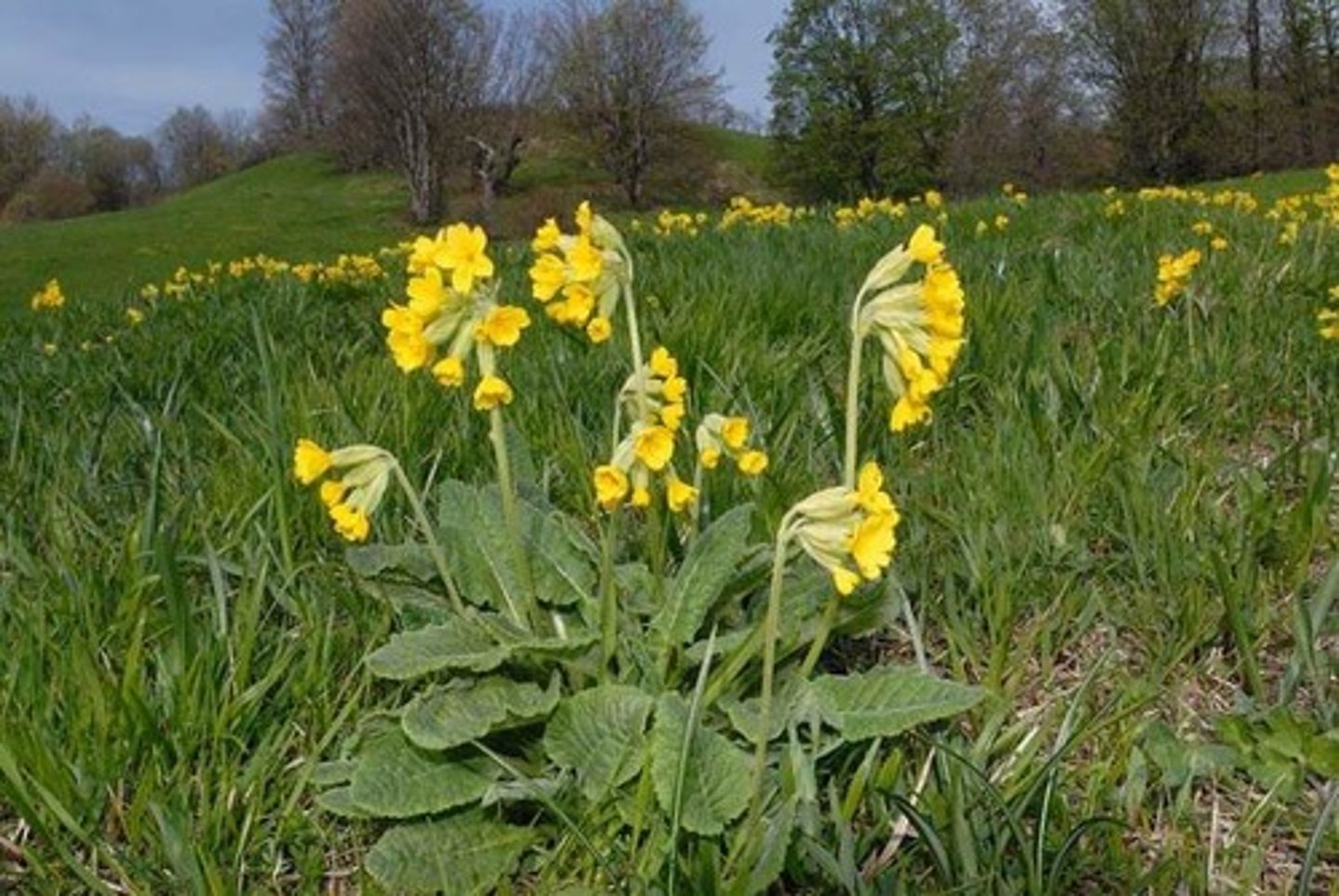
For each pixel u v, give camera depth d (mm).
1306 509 2543
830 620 1970
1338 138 43656
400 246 8891
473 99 59562
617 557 2508
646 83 58156
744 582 2150
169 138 88250
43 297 8180
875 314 1926
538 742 1970
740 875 1623
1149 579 2521
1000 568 2441
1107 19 44125
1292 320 4148
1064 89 48156
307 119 83750
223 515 2697
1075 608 2453
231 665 2127
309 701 2104
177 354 4621
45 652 2131
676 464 2646
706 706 1942
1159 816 1943
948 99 49844
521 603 2152
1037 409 3029
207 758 1994
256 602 2186
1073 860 1771
